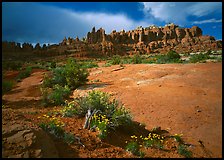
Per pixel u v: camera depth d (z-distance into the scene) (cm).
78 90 1284
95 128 614
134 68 1912
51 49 10506
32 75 2283
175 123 742
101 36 12131
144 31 12825
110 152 527
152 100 969
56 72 1666
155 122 760
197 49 9475
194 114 802
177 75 1439
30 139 433
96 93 788
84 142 541
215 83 1186
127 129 678
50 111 866
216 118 770
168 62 2741
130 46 11269
